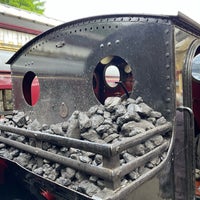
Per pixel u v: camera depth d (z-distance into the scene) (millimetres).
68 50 2613
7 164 2543
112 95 3738
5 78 4129
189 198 2076
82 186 1679
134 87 2188
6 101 4188
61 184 1836
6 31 5148
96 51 2369
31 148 2184
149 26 2037
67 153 1975
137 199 1610
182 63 2084
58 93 2771
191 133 1992
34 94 3914
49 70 2855
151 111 2055
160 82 2020
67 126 2277
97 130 2010
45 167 2080
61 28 2656
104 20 2293
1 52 4840
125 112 2045
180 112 2008
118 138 1936
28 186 2479
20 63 3275
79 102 2559
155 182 1785
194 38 2346
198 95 3242
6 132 2717
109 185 1479
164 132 1936
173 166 1985
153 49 2033
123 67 3674
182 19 1953
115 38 2242
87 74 2457
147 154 1715
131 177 1607
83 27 2455
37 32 5887
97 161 1741
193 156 2053
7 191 2719
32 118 3164
